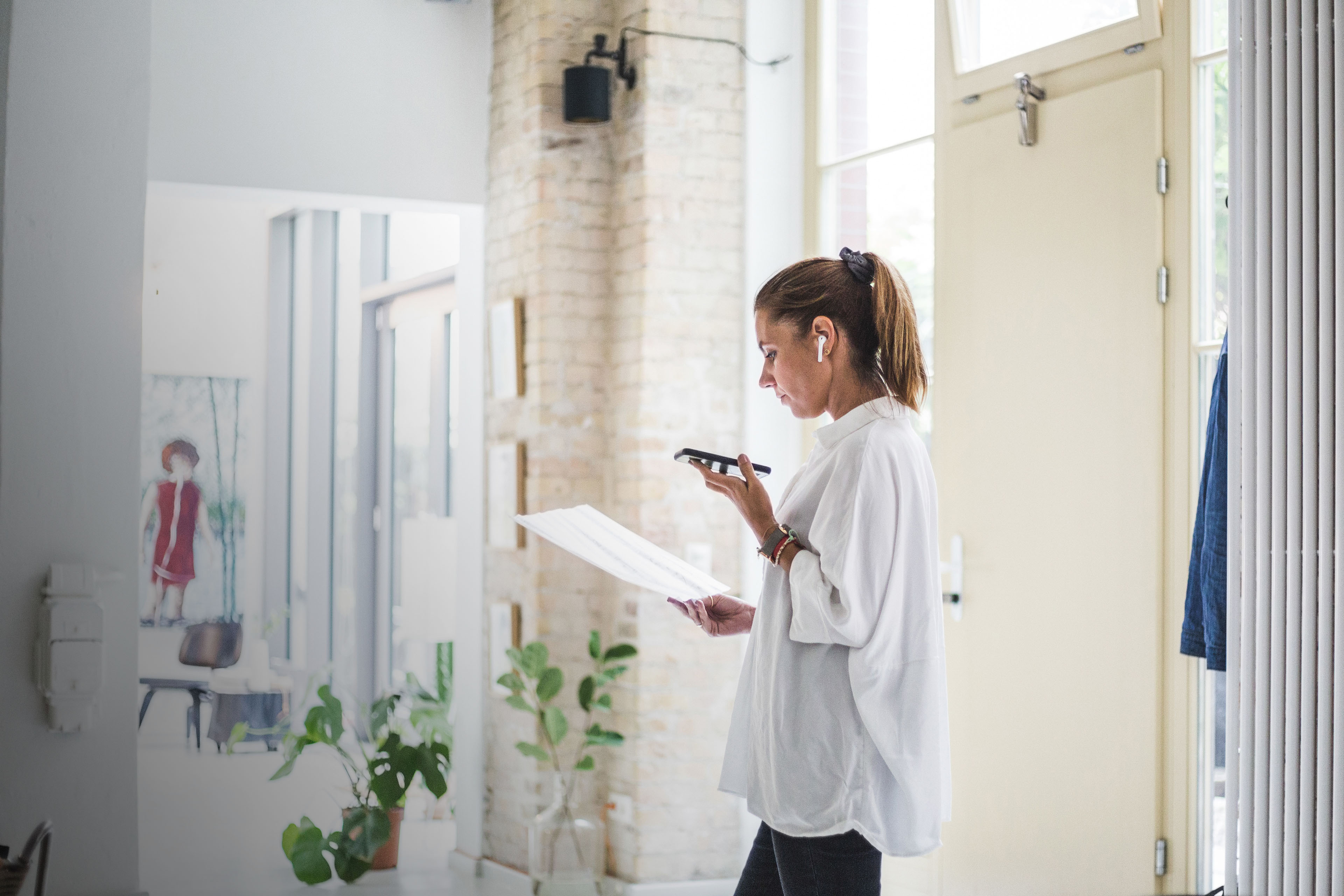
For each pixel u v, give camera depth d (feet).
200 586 24.79
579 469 16.19
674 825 15.44
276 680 24.17
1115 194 11.28
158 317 24.84
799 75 16.31
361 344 24.90
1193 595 9.21
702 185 15.93
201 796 20.99
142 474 24.53
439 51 17.02
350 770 21.83
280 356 25.82
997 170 12.55
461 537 17.76
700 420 15.83
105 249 11.89
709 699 15.72
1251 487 8.58
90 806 11.59
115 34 11.99
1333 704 8.05
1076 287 11.62
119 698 11.77
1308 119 8.27
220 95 15.85
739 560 15.98
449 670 21.52
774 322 7.52
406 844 18.70
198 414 25.08
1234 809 8.69
